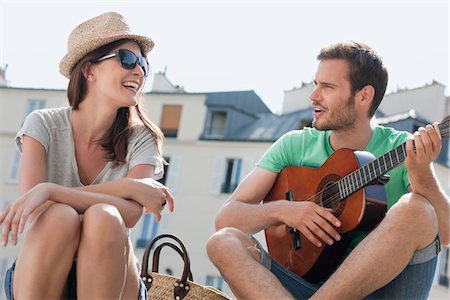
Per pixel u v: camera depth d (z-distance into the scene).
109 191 2.51
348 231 2.87
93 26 2.79
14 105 34.69
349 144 3.13
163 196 2.54
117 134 2.79
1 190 34.81
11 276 2.36
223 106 34.75
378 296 2.62
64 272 2.24
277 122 34.31
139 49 2.85
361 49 3.12
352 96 3.08
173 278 2.82
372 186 2.88
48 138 2.73
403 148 2.74
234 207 3.11
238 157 34.16
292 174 3.19
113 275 2.20
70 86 2.78
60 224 2.20
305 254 2.99
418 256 2.51
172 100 34.84
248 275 2.55
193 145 34.59
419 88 29.66
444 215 2.62
